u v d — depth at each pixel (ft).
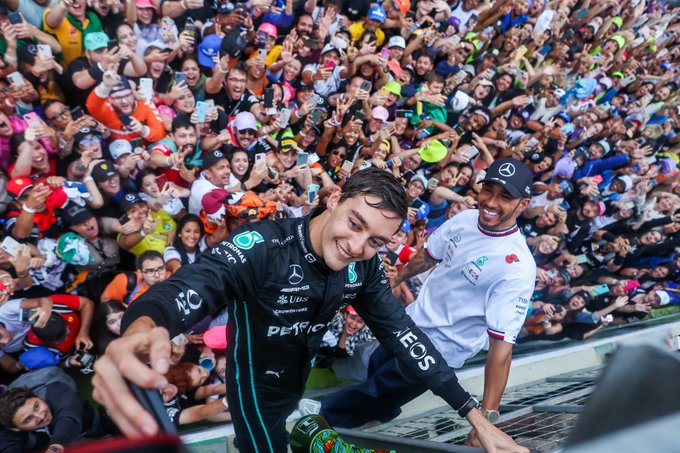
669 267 21.58
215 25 14.64
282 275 4.97
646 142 23.99
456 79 18.48
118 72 12.96
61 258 10.98
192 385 11.10
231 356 5.81
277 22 16.38
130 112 12.12
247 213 12.16
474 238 8.56
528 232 18.44
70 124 11.19
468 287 8.70
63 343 10.68
